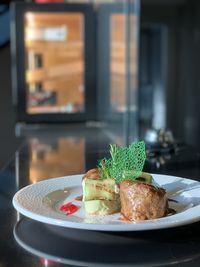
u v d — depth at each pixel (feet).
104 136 6.66
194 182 3.09
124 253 2.12
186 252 2.14
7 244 2.25
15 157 5.02
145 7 9.68
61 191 2.98
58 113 7.66
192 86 10.20
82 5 7.50
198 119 10.44
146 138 5.26
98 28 7.63
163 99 10.01
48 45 7.52
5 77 8.11
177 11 9.91
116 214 2.52
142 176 2.67
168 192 2.87
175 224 2.18
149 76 9.82
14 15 7.30
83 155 5.10
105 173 2.64
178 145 5.22
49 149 5.57
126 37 7.36
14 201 2.59
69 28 7.55
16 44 7.35
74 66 7.68
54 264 2.02
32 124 7.62
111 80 7.68
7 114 8.17
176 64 10.11
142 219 2.36
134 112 7.43
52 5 7.39
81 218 2.43
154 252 2.13
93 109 7.79
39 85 7.59
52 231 2.42
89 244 2.23
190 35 10.07
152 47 9.80
